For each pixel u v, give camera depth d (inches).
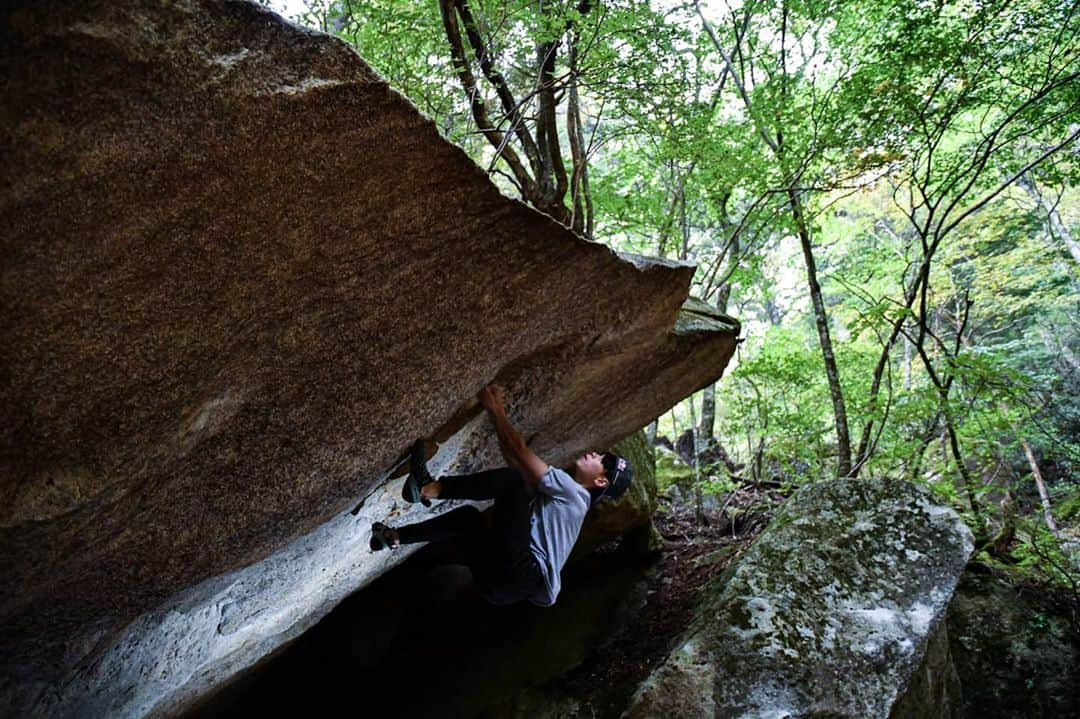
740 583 195.6
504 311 95.5
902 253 374.6
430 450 122.1
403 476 135.9
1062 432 375.2
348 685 231.0
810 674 174.2
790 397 342.3
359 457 100.5
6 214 44.3
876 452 300.4
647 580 261.4
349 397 86.4
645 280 119.3
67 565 72.1
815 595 190.7
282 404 78.5
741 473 376.8
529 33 200.2
